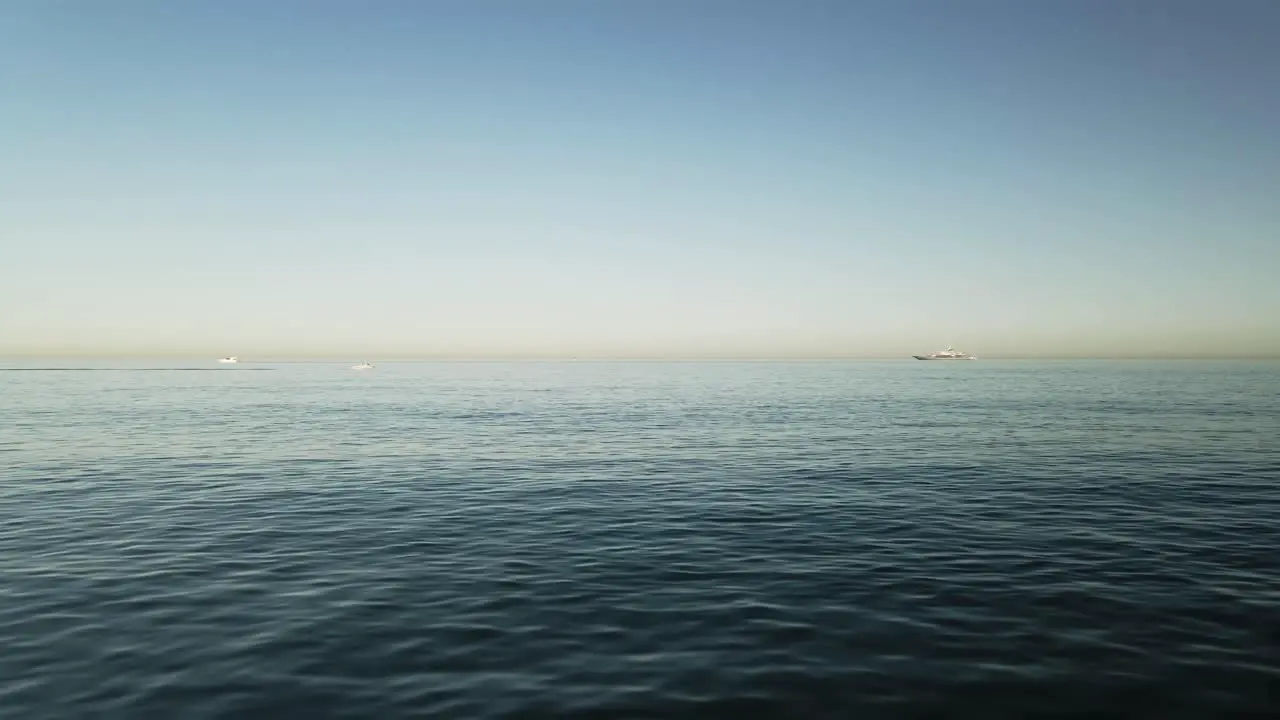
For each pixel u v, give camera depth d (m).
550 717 9.73
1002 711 9.92
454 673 11.05
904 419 55.47
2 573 15.92
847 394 92.88
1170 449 36.88
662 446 39.41
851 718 9.74
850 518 21.62
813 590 14.89
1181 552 17.66
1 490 26.12
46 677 10.82
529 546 18.45
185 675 10.92
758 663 11.41
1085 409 64.00
